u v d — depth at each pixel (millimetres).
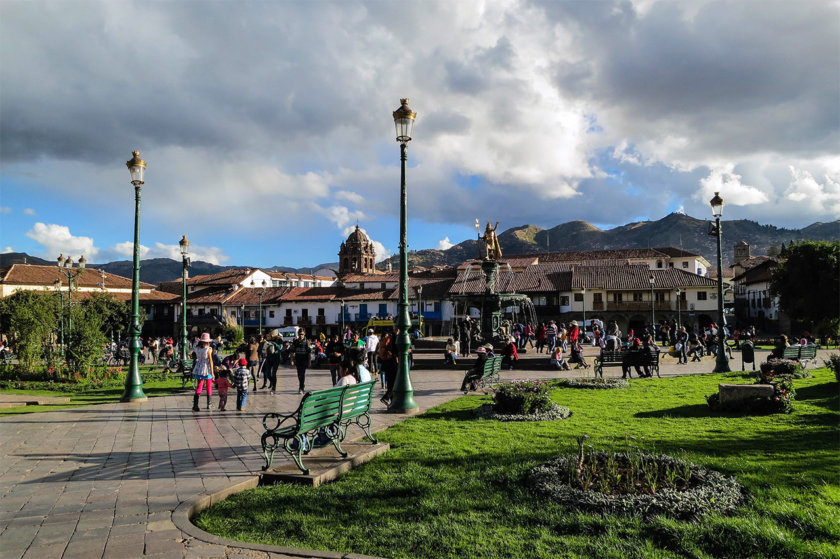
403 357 11672
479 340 25844
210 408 12914
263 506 5613
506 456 7242
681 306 56531
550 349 28156
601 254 75812
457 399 13602
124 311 55688
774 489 5750
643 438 8328
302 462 6949
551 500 5547
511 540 4695
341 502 5656
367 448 7652
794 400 12281
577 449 7562
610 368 22016
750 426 9398
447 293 61844
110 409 12898
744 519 4914
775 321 60781
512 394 10750
